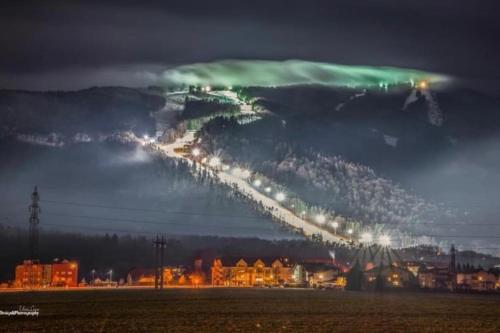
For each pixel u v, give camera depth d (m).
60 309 179.88
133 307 187.12
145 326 136.62
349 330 131.00
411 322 146.50
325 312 170.88
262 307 187.88
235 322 144.75
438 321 149.25
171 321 146.62
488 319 155.12
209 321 146.75
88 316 158.88
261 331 128.25
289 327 135.62
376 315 163.12
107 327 135.12
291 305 196.12
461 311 176.75
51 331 128.25
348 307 188.50
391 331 130.12
